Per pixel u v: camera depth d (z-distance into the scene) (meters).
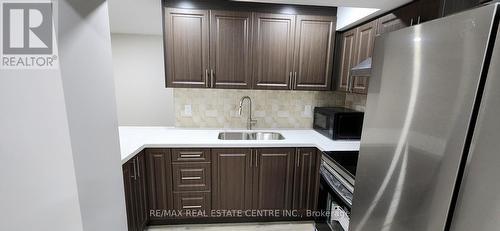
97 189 0.95
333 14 2.36
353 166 1.62
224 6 2.22
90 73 0.90
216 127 2.75
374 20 1.93
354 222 1.25
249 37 2.29
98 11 0.95
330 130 2.38
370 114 1.09
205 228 2.35
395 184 0.93
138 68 3.90
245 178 2.27
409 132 0.85
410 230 0.85
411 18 1.55
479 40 0.61
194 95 2.66
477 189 0.63
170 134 2.44
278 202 2.36
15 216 0.80
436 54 0.73
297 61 2.40
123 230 1.20
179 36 2.23
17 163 0.76
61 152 0.76
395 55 0.92
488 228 0.60
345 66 2.35
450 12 1.21
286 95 2.77
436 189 0.74
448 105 0.70
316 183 2.30
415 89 0.82
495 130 0.58
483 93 0.61
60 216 0.80
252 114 2.76
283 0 1.66
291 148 2.24
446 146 0.70
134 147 1.95
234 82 2.36
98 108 0.95
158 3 2.20
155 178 2.18
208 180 2.24
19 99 0.73
